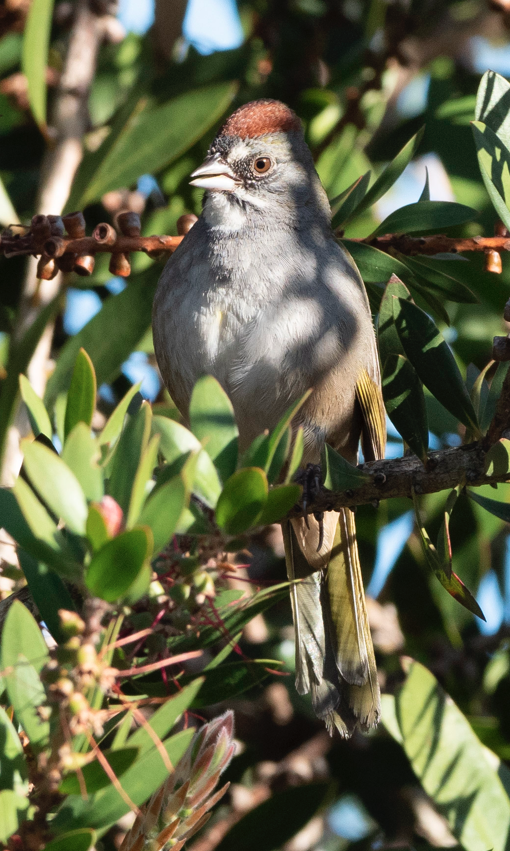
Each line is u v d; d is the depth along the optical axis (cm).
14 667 307
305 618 658
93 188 639
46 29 623
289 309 629
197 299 639
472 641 758
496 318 770
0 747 306
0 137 812
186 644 388
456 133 789
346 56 884
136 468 299
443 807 545
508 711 729
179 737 287
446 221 580
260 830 566
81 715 277
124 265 530
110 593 276
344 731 633
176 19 737
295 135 711
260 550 806
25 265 746
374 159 830
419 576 756
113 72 834
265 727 775
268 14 857
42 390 652
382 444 684
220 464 328
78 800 299
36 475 284
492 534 739
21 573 417
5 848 292
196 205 793
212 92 646
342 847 787
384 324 473
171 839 342
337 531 661
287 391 633
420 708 567
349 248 605
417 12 914
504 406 438
